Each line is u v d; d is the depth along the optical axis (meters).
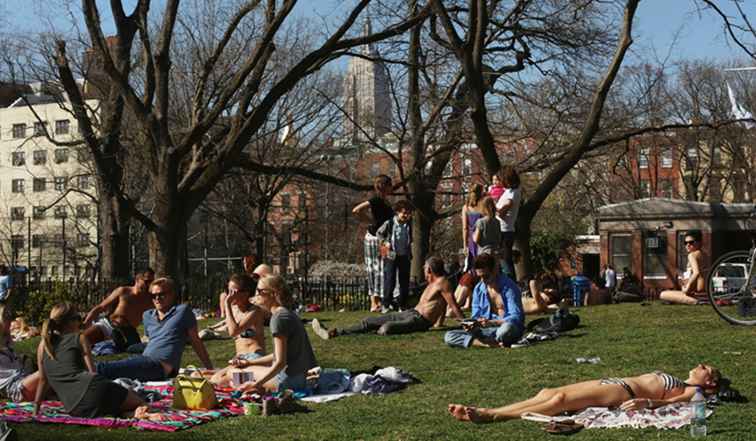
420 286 20.70
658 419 7.36
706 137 53.19
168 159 24.91
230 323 11.55
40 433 8.03
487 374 10.45
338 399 9.50
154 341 11.15
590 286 26.08
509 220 15.70
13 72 31.39
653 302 18.94
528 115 31.31
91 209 72.12
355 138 41.34
